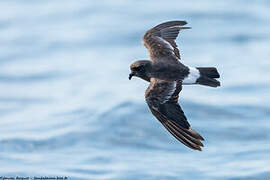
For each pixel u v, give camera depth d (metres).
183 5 27.11
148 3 27.72
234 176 13.15
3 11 27.98
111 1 28.58
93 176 13.44
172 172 13.47
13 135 15.97
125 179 13.23
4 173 13.63
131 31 24.73
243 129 15.76
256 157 14.10
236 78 19.42
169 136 15.54
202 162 14.05
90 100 18.19
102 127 16.08
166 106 9.37
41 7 28.39
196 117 16.53
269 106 17.06
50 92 19.42
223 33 24.12
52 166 13.96
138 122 16.22
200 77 10.09
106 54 22.67
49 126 16.56
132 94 18.20
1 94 19.44
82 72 20.92
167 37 11.22
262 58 21.41
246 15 25.81
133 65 10.18
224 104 17.25
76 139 15.57
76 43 23.98
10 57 22.89
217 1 27.61
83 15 27.08
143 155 14.60
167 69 10.08
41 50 23.48
